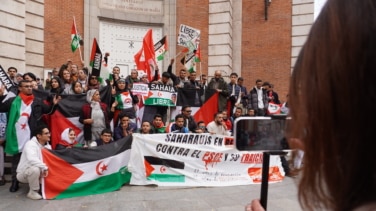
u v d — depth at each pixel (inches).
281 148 44.6
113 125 333.7
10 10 469.4
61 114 302.8
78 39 427.5
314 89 23.9
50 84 364.5
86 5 572.4
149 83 364.8
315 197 26.5
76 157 257.4
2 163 281.1
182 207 221.6
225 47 607.5
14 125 271.1
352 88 22.1
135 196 247.1
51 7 537.3
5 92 299.6
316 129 23.8
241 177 294.7
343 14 23.1
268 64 625.0
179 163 283.3
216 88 410.0
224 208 220.7
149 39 404.8
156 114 340.5
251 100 452.1
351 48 22.3
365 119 21.9
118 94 334.6
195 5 625.0
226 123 378.0
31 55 509.7
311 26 26.1
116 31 604.4
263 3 632.4
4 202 233.9
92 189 256.7
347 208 24.1
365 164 22.7
